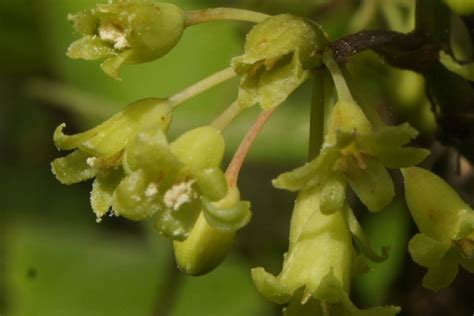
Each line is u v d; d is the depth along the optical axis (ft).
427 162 0.59
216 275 0.70
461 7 0.51
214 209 0.47
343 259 0.48
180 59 0.67
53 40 0.68
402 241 0.64
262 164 0.73
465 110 0.53
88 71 0.67
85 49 0.49
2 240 0.74
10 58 0.71
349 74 0.49
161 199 0.48
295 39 0.48
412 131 0.47
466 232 0.48
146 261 0.71
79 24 0.49
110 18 0.49
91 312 0.69
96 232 0.76
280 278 0.48
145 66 0.67
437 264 0.49
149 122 0.50
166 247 0.70
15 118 0.81
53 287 0.70
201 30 0.67
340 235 0.49
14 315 0.69
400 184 0.63
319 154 0.48
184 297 0.69
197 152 0.48
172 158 0.48
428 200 0.49
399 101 0.57
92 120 0.67
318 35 0.49
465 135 0.53
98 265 0.71
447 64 0.51
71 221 0.78
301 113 0.68
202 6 0.67
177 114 0.66
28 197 0.79
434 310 0.62
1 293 0.72
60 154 0.81
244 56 0.48
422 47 0.52
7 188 0.79
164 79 0.67
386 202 0.47
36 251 0.71
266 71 0.48
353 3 0.65
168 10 0.50
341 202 0.47
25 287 0.70
